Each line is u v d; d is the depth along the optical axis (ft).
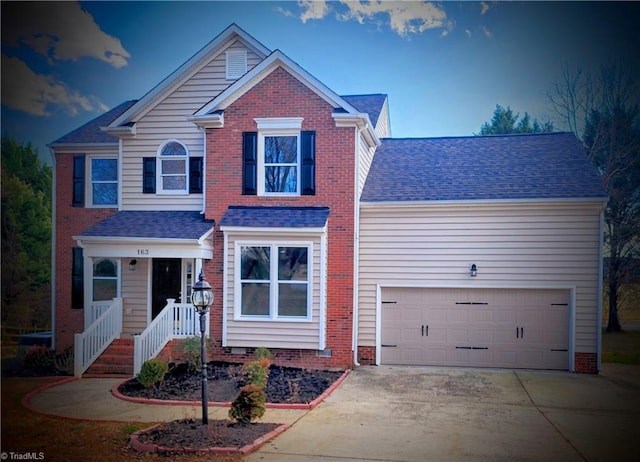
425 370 50.21
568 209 50.78
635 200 71.56
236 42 56.49
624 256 72.84
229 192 52.26
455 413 36.68
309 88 51.03
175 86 57.16
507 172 56.08
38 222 97.09
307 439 30.89
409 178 57.11
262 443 29.91
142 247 50.67
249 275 49.80
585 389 43.70
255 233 49.26
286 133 51.60
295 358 49.32
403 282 53.06
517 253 51.52
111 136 61.93
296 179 51.42
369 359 53.16
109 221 54.49
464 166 58.70
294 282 49.06
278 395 40.37
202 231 50.55
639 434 32.55
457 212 52.44
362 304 53.57
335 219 50.31
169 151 57.21
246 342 49.34
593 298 50.39
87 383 45.37
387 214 53.47
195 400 39.29
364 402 39.27
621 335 73.15
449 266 52.49
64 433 32.35
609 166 72.59
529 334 51.55
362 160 54.90
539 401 40.11
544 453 29.09
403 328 53.21
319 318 48.49
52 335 60.95
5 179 93.50
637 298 76.33
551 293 51.26
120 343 52.44
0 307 57.36
